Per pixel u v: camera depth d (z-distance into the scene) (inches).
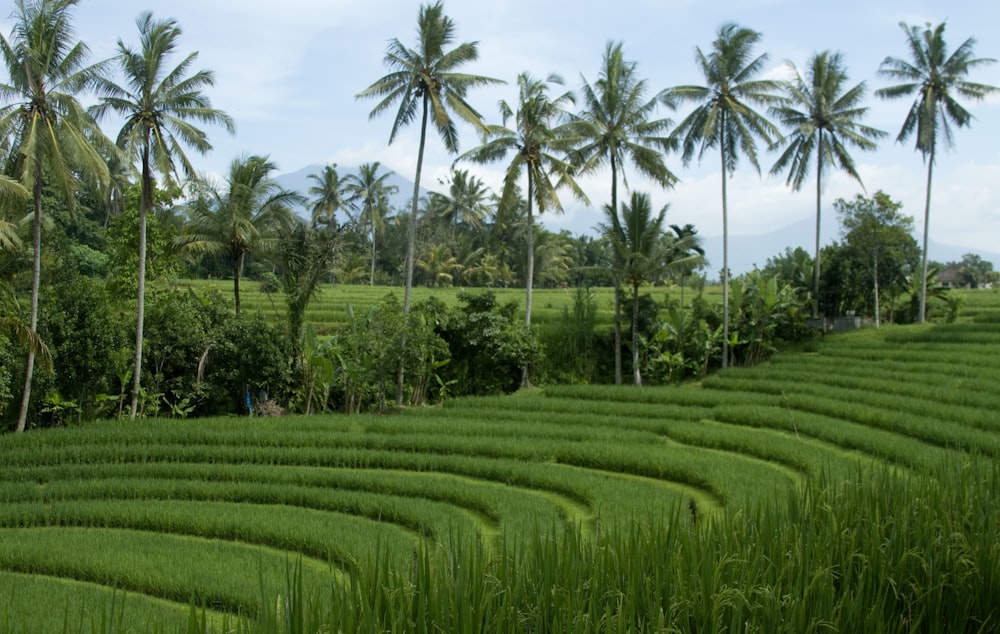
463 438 1112.2
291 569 635.5
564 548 364.5
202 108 1216.8
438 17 1396.4
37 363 1208.2
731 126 1673.2
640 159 1654.8
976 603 358.9
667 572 350.0
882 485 453.4
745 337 1760.6
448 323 1664.6
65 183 1053.2
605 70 1669.5
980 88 1747.0
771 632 322.3
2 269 1290.6
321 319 1860.2
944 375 1412.4
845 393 1325.0
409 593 325.4
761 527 412.5
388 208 3366.1
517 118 1569.9
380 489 900.6
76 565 643.5
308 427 1210.6
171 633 499.5
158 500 869.8
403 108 1405.0
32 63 1018.1
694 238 1708.9
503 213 1611.7
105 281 1699.1
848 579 346.9
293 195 1553.9
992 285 3905.0
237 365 1403.8
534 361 1662.2
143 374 1354.6
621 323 1770.4
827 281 1998.0
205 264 2866.6
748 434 1099.9
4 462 1003.3
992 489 461.1
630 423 1228.5
